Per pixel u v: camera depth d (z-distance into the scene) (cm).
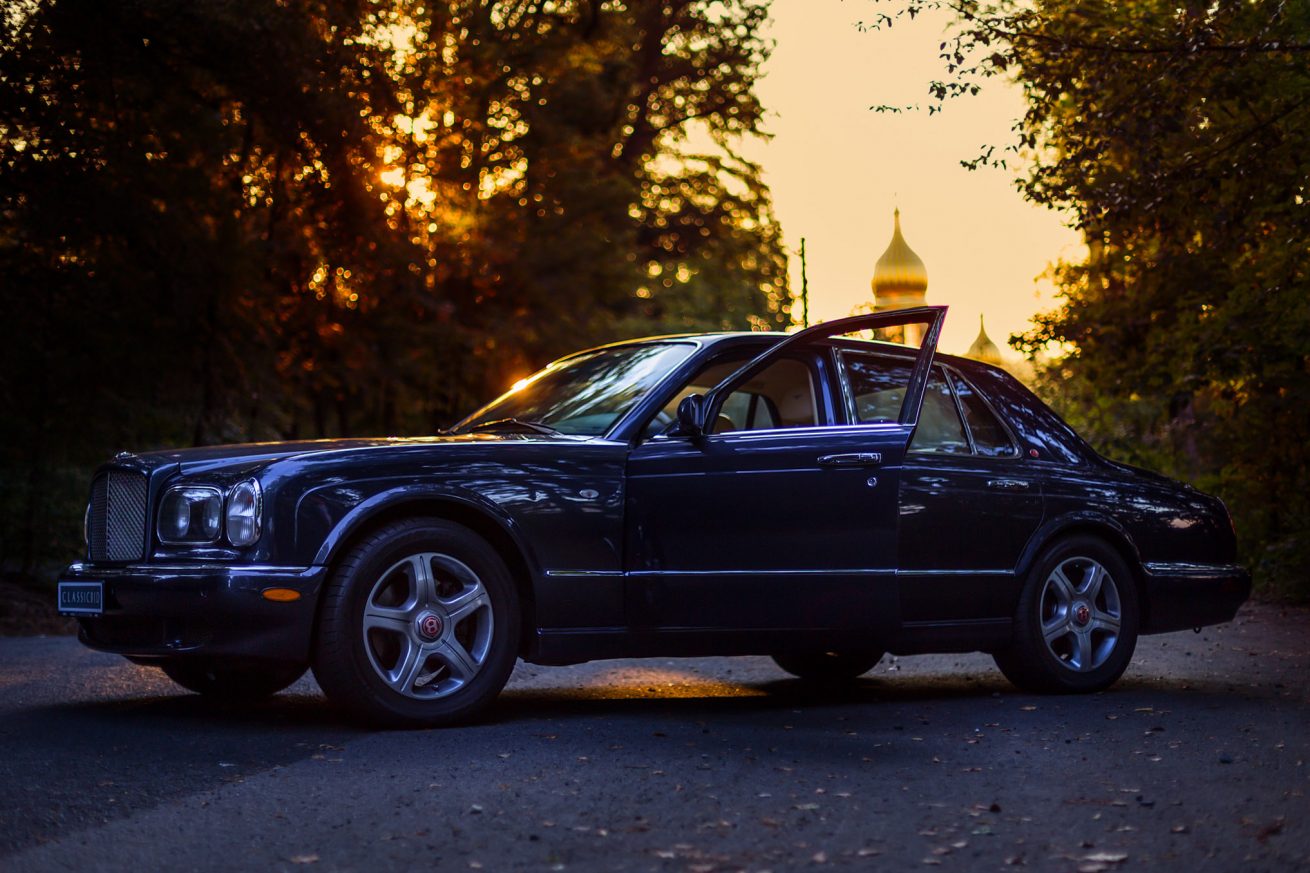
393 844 359
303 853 353
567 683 738
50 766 461
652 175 3300
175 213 1479
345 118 1593
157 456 557
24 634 1183
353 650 521
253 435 1683
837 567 602
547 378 669
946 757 478
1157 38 881
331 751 484
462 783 429
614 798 407
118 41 1430
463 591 545
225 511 522
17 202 1423
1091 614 682
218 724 548
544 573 554
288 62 1512
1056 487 677
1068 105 987
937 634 634
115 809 402
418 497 535
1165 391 1276
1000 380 695
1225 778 442
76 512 1448
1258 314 1098
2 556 1440
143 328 1489
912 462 634
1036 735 530
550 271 2278
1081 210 951
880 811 392
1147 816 388
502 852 349
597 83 2383
